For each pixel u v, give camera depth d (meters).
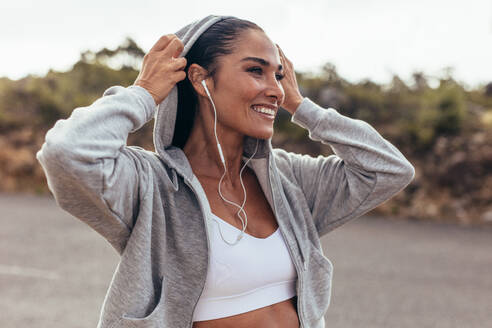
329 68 13.38
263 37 1.49
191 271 1.38
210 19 1.53
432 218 8.75
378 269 5.87
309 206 1.74
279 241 1.53
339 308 4.67
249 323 1.43
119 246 1.38
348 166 1.71
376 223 8.41
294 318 1.52
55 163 1.16
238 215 1.50
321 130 1.71
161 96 1.40
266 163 1.59
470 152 9.83
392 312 4.60
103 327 1.31
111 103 1.30
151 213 1.33
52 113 14.01
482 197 9.00
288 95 1.73
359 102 12.06
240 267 1.42
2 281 5.27
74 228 7.86
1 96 14.62
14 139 12.97
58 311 4.49
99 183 1.21
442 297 5.00
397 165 1.66
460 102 11.09
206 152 1.58
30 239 7.11
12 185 11.73
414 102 11.89
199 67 1.49
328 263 1.64
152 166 1.43
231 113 1.46
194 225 1.42
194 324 1.41
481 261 6.27
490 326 4.36
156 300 1.35
